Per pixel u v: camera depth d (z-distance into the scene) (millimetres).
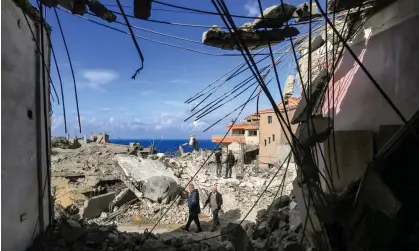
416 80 5266
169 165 21031
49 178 7398
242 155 27875
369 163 4902
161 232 12492
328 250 5301
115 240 7379
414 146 4863
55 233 6895
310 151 5492
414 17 5336
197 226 12227
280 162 21344
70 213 15031
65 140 27688
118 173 17828
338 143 6438
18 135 5863
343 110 7566
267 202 15227
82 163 20344
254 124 37062
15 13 5836
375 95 6344
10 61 5605
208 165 22203
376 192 4703
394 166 4926
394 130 5504
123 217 14539
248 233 8148
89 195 16625
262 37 5801
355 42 7211
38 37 6848
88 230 7352
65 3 4672
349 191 5625
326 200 5273
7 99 5465
